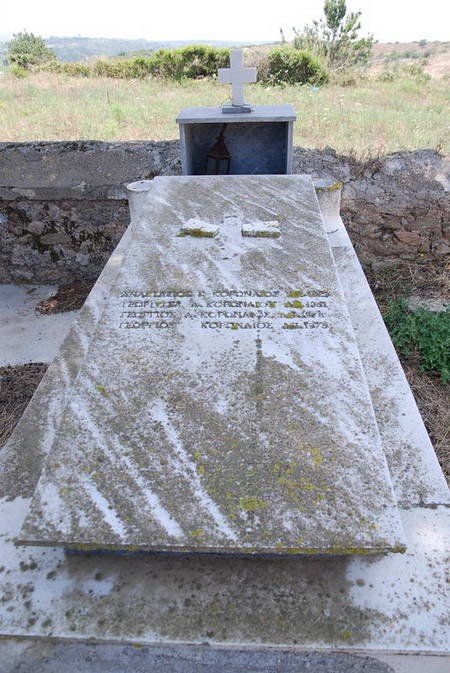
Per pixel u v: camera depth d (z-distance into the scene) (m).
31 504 1.24
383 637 1.13
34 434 1.69
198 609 1.19
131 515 1.20
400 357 3.25
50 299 4.12
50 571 1.28
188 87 8.67
